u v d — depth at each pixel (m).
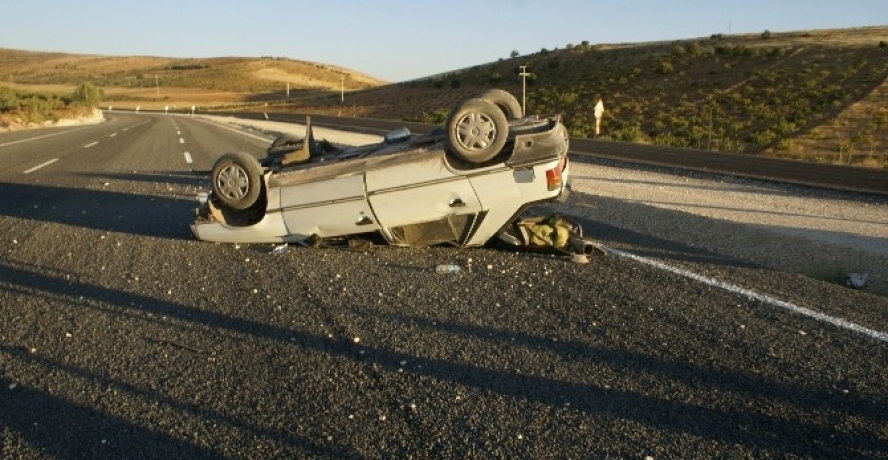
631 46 103.62
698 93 66.06
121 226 8.87
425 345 4.38
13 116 44.66
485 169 6.43
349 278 6.04
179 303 5.36
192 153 21.34
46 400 3.67
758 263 6.89
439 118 46.91
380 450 3.10
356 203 6.79
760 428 3.29
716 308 5.18
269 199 7.17
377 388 3.75
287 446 3.15
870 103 48.75
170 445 3.18
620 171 17.84
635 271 6.34
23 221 9.27
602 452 3.07
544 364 4.07
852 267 7.06
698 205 10.99
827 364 4.08
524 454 3.06
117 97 171.00
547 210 10.16
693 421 3.36
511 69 103.12
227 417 3.44
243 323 4.86
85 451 3.14
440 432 3.26
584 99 73.81
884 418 3.40
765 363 4.09
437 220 6.67
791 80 62.62
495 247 7.25
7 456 3.11
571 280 5.98
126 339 4.57
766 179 15.81
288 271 6.32
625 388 3.73
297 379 3.89
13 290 5.79
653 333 4.60
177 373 3.99
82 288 5.82
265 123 53.03
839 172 14.47
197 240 7.75
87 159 19.27
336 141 29.33
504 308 5.14
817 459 3.02
